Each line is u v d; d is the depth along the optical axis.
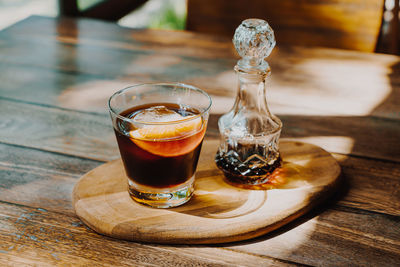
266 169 0.57
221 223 0.52
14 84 0.77
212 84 0.78
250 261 0.50
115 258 0.50
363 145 0.65
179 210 0.54
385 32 1.11
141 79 0.79
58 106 0.72
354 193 0.57
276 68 0.82
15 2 1.72
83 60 0.84
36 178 0.59
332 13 1.00
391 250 0.51
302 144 0.64
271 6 1.03
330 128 0.68
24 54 0.85
